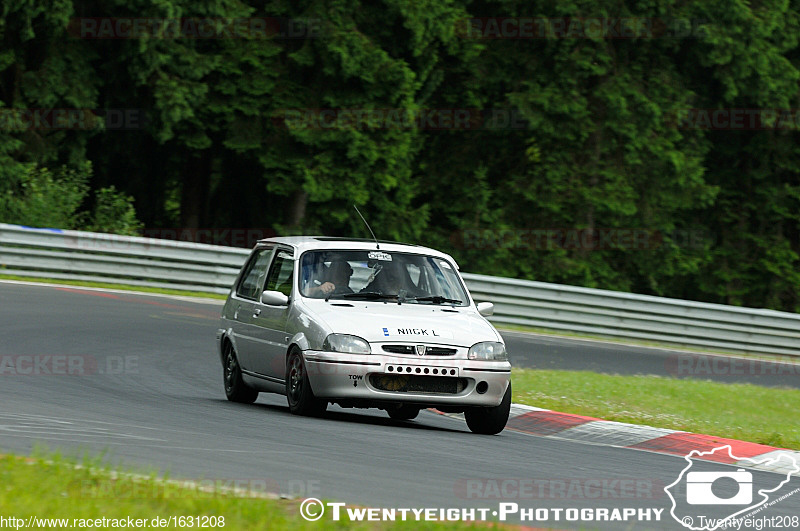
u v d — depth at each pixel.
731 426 46.53
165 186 130.00
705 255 146.50
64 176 104.94
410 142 120.12
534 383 53.38
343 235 120.88
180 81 107.25
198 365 53.38
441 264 42.50
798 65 148.62
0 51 102.62
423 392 36.69
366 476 26.59
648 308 93.19
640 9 135.12
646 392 55.06
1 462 23.36
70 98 105.62
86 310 67.06
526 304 89.88
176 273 84.94
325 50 111.12
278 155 113.25
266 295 39.78
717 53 137.88
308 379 37.09
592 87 136.75
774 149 149.50
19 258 80.38
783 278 149.62
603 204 134.62
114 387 43.12
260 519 19.94
